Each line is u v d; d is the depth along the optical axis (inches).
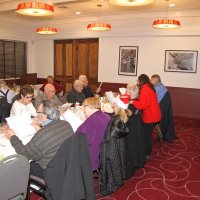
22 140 82.9
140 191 104.5
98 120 91.7
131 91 136.8
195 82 242.5
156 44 252.5
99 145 92.2
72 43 300.8
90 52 291.0
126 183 111.1
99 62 283.4
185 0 195.6
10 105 121.9
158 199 98.7
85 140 72.0
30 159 74.3
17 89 223.3
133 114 107.0
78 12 250.7
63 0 185.2
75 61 302.0
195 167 129.6
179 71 246.8
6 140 85.7
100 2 208.8
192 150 155.3
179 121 232.7
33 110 120.3
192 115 247.4
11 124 88.2
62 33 297.9
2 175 54.9
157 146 162.6
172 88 251.4
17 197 62.4
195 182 113.3
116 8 230.8
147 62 259.3
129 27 259.1
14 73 308.3
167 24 174.4
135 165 112.9
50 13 142.2
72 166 68.4
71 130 80.5
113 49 273.6
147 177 117.6
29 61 321.4
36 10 133.6
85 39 291.7
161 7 221.9
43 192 78.1
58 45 310.5
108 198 98.3
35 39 320.2
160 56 252.7
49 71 320.2
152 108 135.0
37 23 310.0
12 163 56.6
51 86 141.0
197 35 233.5
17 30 295.1
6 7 215.2
